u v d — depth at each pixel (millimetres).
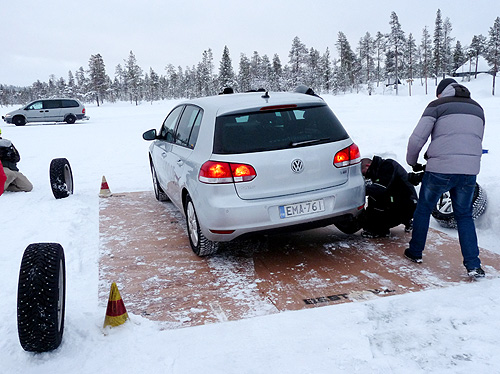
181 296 3369
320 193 3744
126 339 2744
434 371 2289
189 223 4254
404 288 3316
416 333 2656
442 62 99250
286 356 2486
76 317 3014
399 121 17359
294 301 3195
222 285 3545
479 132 3438
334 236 4676
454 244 4246
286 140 3717
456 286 3303
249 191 3596
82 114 28500
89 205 6426
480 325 2711
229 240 3672
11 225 5410
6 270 4027
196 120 4309
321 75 93812
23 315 2449
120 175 8992
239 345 2631
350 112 25672
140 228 5219
